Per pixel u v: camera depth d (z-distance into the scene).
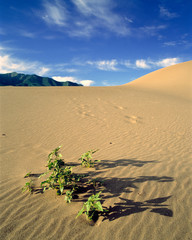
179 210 2.31
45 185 2.95
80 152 4.65
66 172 2.92
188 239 1.89
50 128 6.91
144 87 30.47
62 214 2.25
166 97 17.97
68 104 11.34
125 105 11.82
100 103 12.03
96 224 2.09
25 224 2.09
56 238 1.89
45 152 4.66
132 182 3.02
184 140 5.83
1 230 1.99
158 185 2.92
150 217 2.19
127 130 6.90
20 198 2.60
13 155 4.38
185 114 10.31
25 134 6.18
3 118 8.13
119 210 2.31
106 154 4.46
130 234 1.94
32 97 13.40
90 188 2.85
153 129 7.16
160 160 4.05
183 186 2.90
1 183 3.02
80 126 7.23
